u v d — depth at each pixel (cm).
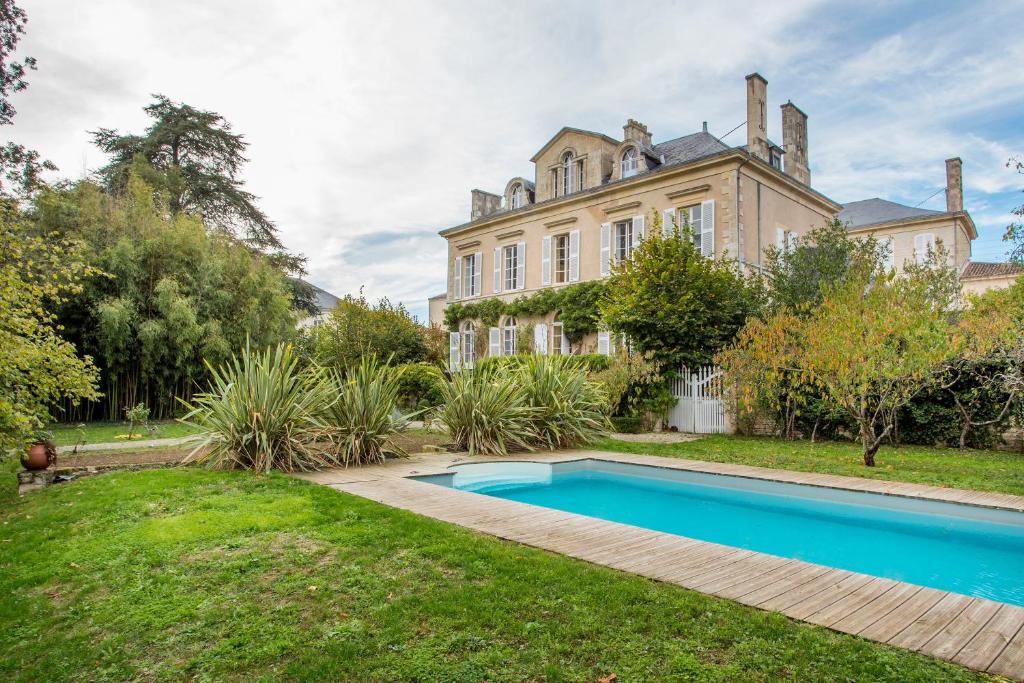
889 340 943
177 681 282
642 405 1599
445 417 1198
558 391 1259
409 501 675
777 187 2103
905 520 719
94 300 1766
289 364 980
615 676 275
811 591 390
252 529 536
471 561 444
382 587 393
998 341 1055
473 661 291
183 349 1908
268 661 299
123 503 643
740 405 1348
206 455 920
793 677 273
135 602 377
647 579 410
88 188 1973
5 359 709
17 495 761
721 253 1895
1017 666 284
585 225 2336
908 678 271
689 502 859
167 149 3005
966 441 1201
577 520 589
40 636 337
